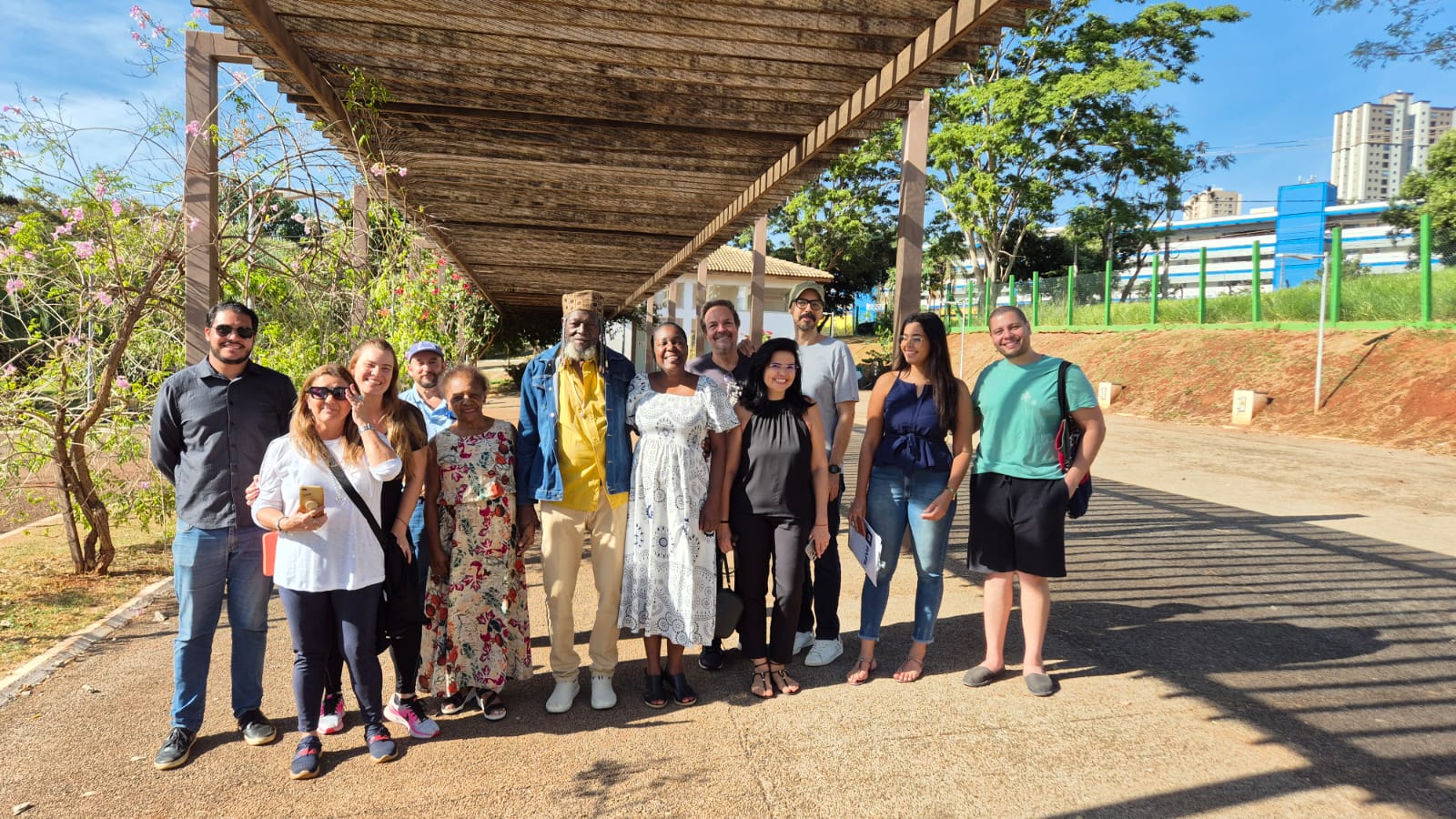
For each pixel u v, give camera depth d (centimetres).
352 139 536
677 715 329
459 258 1191
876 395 377
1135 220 2817
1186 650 396
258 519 282
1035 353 362
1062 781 275
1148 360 1797
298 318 596
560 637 330
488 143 625
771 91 506
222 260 490
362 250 621
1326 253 1345
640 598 333
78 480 513
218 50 454
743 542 345
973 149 2622
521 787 272
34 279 479
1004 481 351
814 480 357
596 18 404
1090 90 2359
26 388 489
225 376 300
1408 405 1219
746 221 877
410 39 431
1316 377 1355
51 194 472
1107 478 928
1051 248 3631
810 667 383
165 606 464
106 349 518
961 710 332
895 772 282
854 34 412
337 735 312
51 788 268
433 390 365
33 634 412
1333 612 452
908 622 445
